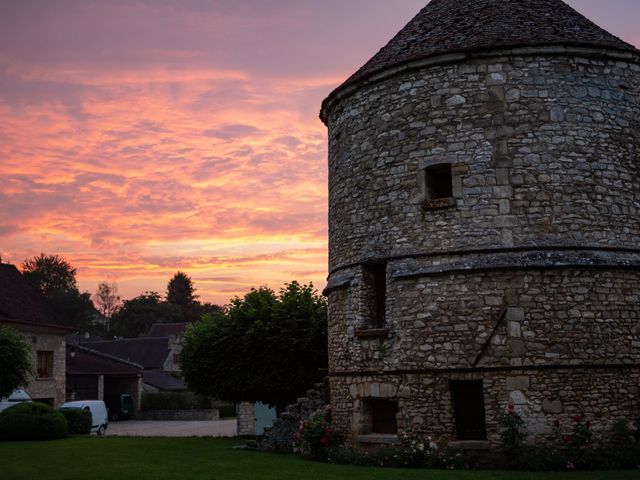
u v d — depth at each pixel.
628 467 12.44
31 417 22.06
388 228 14.84
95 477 12.25
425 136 14.60
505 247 13.64
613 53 14.49
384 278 15.30
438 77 14.66
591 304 13.41
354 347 15.05
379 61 15.76
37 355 33.88
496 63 14.35
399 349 14.24
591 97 14.31
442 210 14.20
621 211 14.06
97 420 33.28
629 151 14.42
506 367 13.23
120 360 48.72
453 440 13.37
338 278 15.85
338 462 14.11
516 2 16.02
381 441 14.17
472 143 14.18
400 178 14.81
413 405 13.88
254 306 24.05
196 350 24.00
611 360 13.28
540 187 13.82
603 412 13.04
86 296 88.94
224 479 11.77
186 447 19.09
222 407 51.88
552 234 13.66
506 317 13.40
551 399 13.04
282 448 17.98
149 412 48.72
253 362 23.05
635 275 13.83
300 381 22.50
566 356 13.19
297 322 22.72
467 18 15.80
